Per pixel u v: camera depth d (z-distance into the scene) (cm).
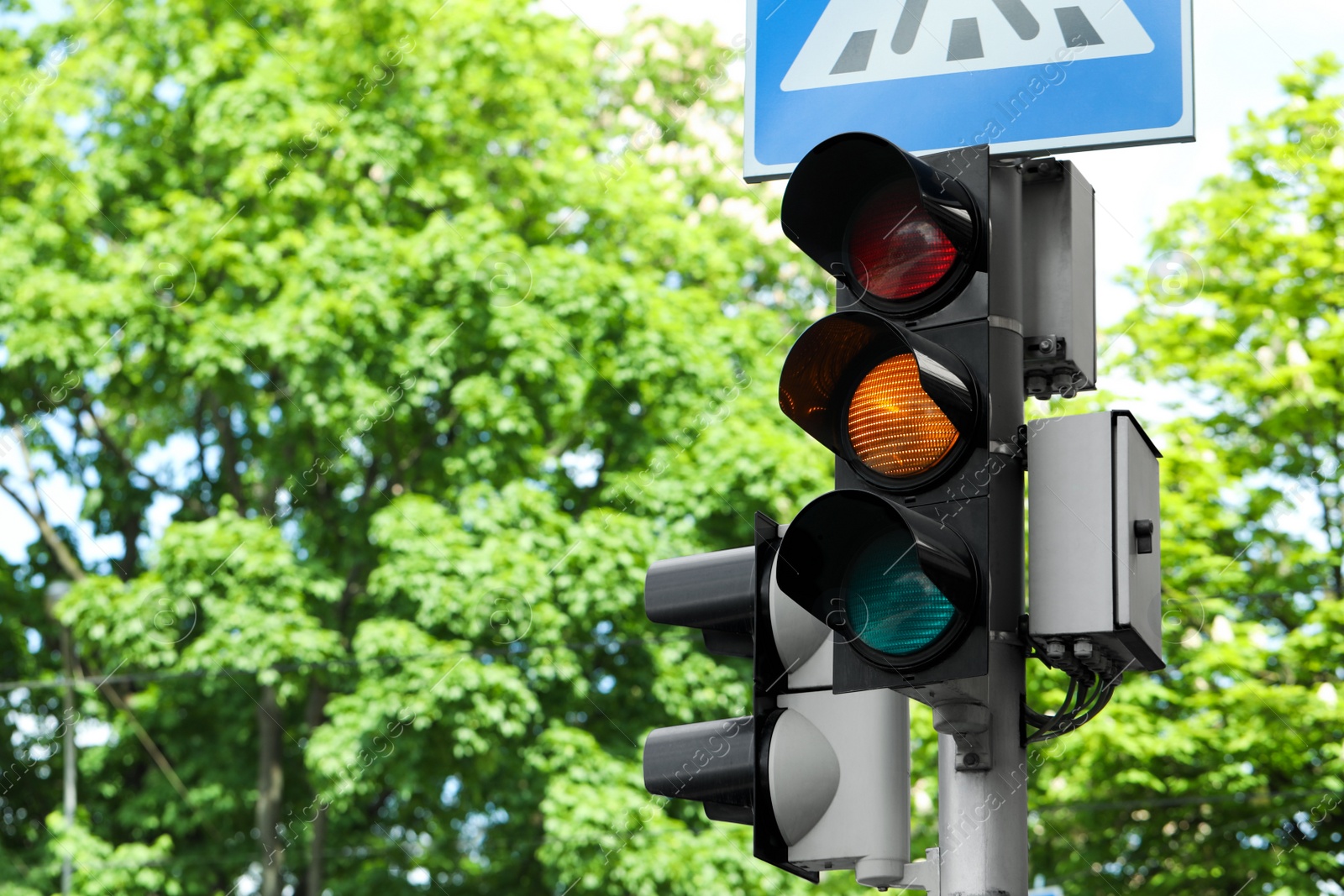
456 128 1516
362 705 1328
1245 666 1223
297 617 1383
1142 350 1345
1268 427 1305
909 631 273
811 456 1449
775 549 329
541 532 1387
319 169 1498
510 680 1309
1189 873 1224
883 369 289
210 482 1634
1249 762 1223
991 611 289
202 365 1405
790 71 355
